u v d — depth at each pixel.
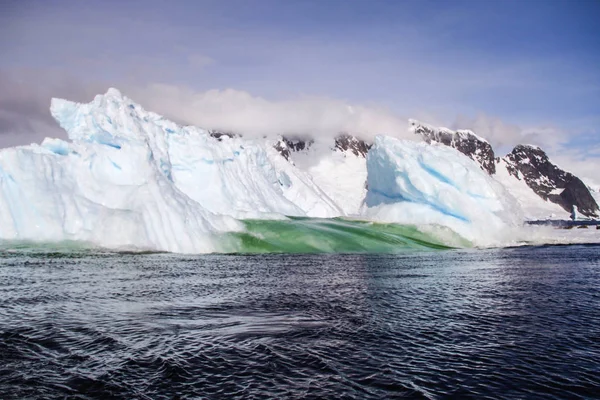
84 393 13.65
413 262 48.94
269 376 15.12
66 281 31.98
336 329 20.84
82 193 54.28
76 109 61.75
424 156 72.00
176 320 22.05
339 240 61.69
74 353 16.98
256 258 49.97
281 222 64.44
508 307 26.05
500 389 14.39
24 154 51.75
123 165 57.09
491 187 73.94
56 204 51.16
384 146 74.75
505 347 18.47
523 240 75.88
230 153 75.06
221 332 20.06
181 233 53.47
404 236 69.19
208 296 28.17
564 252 63.38
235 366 15.95
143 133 62.09
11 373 14.97
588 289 32.41
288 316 23.22
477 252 62.88
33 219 50.22
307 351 17.62
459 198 71.50
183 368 15.64
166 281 33.22
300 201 95.69
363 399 13.55
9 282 31.12
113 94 63.62
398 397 13.73
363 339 19.34
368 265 45.53
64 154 57.88
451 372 15.70
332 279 35.84
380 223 72.25
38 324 20.67
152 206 53.25
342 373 15.47
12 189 50.66
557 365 16.50
